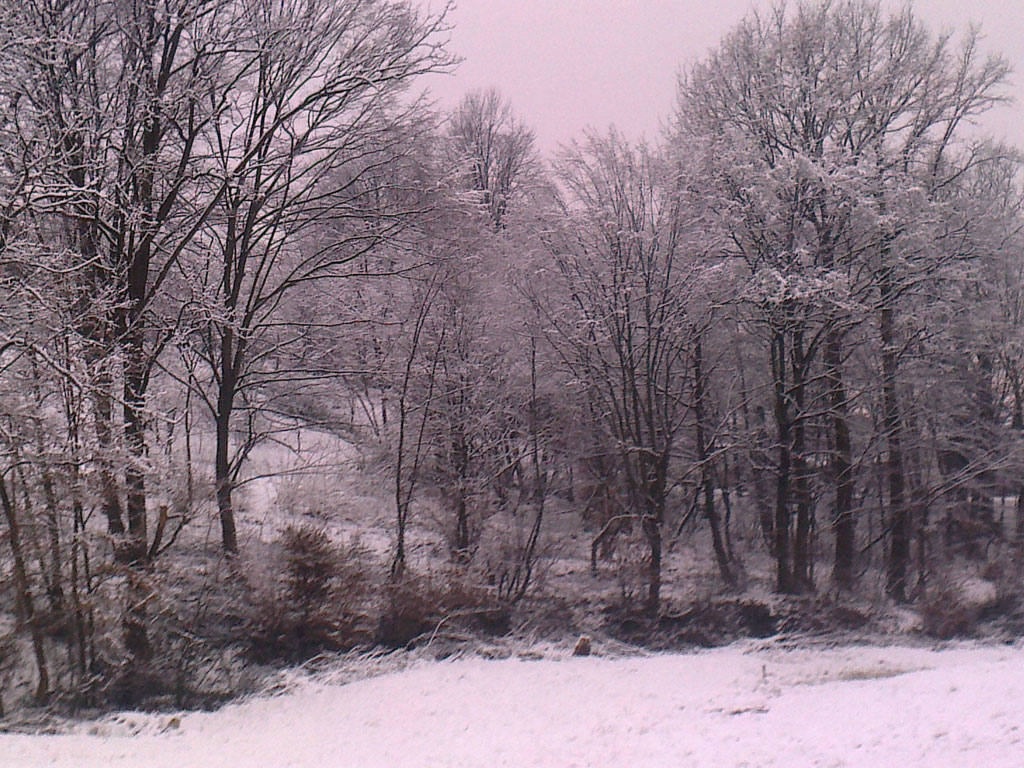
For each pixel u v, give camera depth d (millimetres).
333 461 22953
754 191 20656
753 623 19750
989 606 20562
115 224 15570
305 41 17219
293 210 18391
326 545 16969
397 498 19953
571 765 9555
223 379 18125
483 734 11617
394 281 23000
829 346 22359
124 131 15266
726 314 21812
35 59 13219
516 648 17312
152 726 12250
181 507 15617
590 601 19766
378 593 17688
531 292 21938
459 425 22656
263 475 18062
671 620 19359
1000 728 8773
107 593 13688
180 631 14539
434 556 20875
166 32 15523
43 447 12969
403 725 12352
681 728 11023
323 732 12070
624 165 21297
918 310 21922
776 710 11797
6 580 12812
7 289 12508
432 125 19047
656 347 21219
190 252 17875
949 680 12227
